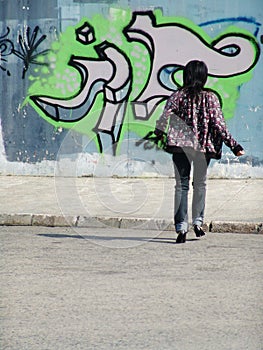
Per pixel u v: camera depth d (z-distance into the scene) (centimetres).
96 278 1020
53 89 1995
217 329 798
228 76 1925
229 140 1241
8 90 2014
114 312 860
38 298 920
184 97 1243
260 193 1744
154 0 1933
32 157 2020
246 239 1326
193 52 1931
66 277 1026
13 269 1074
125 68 1959
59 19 1975
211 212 1510
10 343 755
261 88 1923
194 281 1004
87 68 1975
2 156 2030
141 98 1961
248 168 1950
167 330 795
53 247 1238
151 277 1026
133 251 1209
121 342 756
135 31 1945
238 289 962
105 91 1973
